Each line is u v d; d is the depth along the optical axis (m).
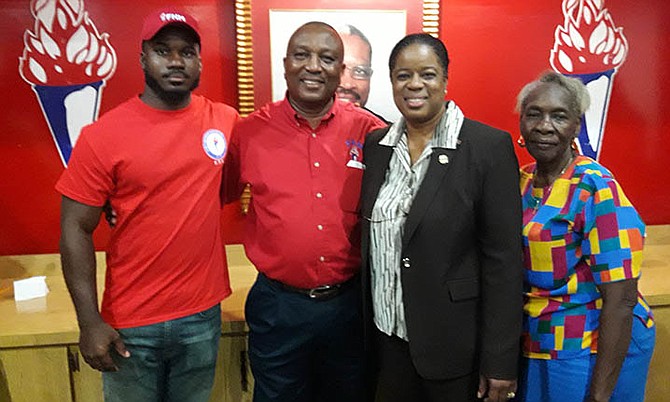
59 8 2.24
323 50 1.64
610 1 2.45
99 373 2.02
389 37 2.35
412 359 1.54
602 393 1.49
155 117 1.59
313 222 1.68
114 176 1.57
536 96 1.53
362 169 1.74
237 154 1.78
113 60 2.30
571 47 2.46
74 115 2.33
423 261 1.49
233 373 2.10
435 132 1.52
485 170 1.47
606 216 1.47
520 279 1.50
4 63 2.26
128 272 1.62
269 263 1.72
